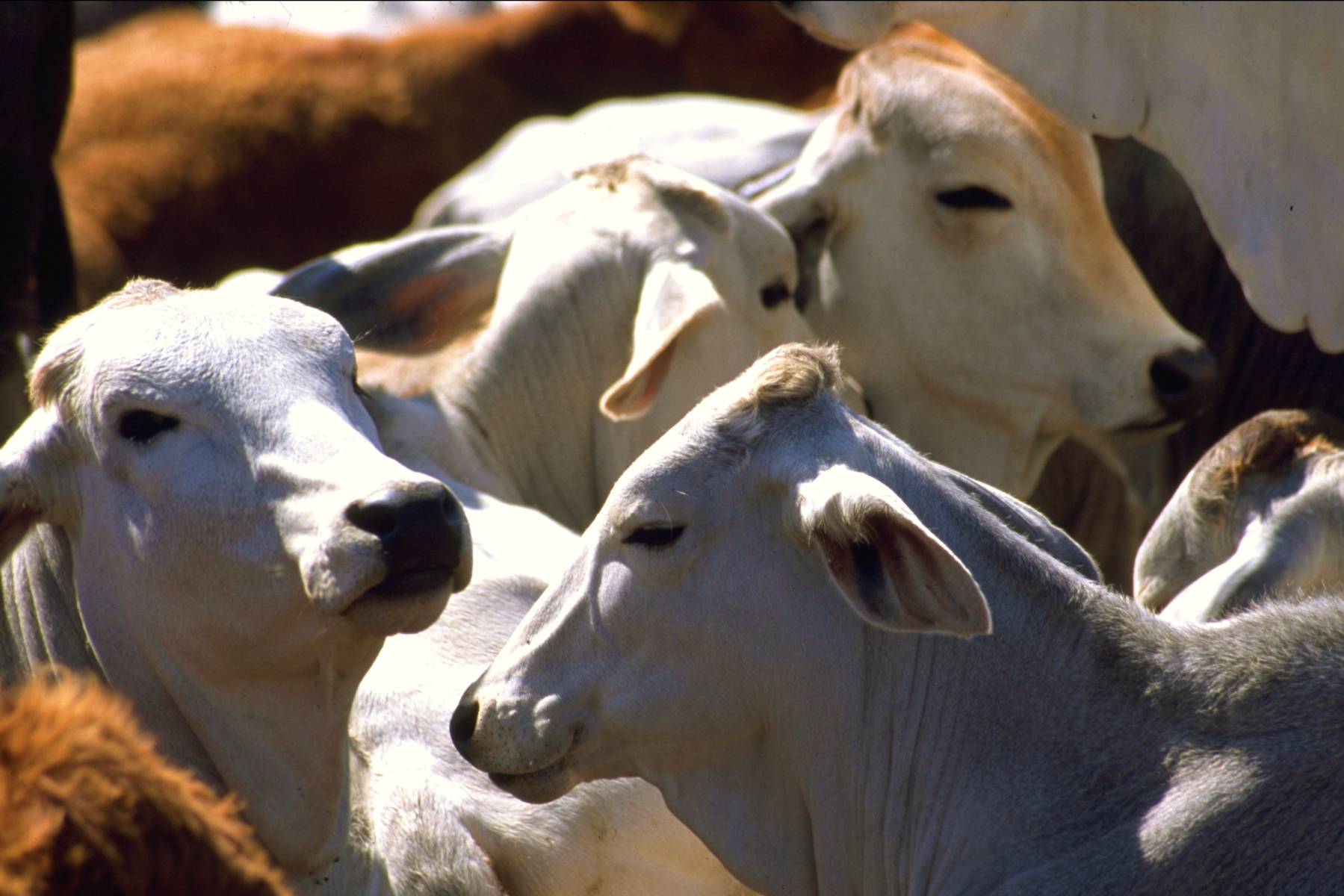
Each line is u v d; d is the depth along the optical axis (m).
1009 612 8.02
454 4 27.52
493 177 19.92
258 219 23.55
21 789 4.51
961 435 14.12
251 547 7.79
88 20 27.94
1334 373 14.46
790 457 7.92
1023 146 13.57
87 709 4.76
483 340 12.40
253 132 23.61
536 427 12.39
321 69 24.31
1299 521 10.01
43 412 8.27
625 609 8.09
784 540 7.99
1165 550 10.71
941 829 7.95
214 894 4.58
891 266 13.87
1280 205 12.53
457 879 9.15
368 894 8.73
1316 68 12.20
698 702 8.11
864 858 8.18
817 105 23.98
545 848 9.35
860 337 14.08
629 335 12.42
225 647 7.98
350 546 7.48
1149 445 14.80
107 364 8.05
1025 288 13.60
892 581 7.40
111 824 4.51
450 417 12.11
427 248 12.91
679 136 19.39
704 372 12.21
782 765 8.26
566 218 12.73
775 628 8.02
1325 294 12.52
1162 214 14.99
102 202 22.56
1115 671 7.91
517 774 8.17
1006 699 7.96
